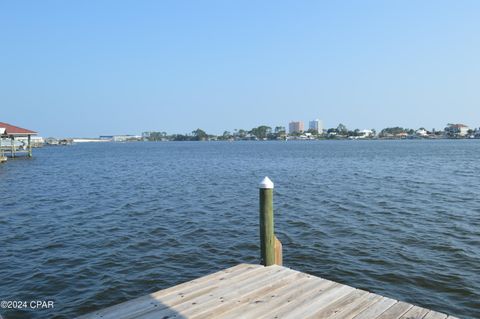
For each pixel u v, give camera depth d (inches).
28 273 376.2
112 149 4992.6
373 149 3752.5
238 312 209.8
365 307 214.7
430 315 204.5
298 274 267.1
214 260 417.7
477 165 1707.7
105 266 397.1
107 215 656.4
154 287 344.8
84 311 298.8
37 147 5526.6
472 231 526.0
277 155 2792.8
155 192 939.3
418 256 421.7
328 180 1162.6
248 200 810.8
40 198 848.3
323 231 535.5
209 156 2800.2
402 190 925.8
